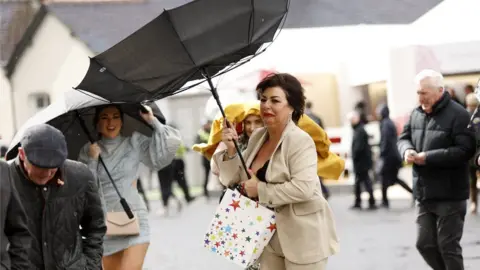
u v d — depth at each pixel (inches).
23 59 2539.4
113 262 471.8
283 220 357.1
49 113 451.8
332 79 1577.3
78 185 332.2
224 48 345.7
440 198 503.2
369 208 1141.1
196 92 1707.7
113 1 2465.6
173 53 341.7
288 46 1042.7
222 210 361.7
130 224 459.2
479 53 1033.5
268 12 349.4
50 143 308.5
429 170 506.6
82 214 336.2
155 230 1029.8
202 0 337.4
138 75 344.8
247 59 359.9
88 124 481.7
